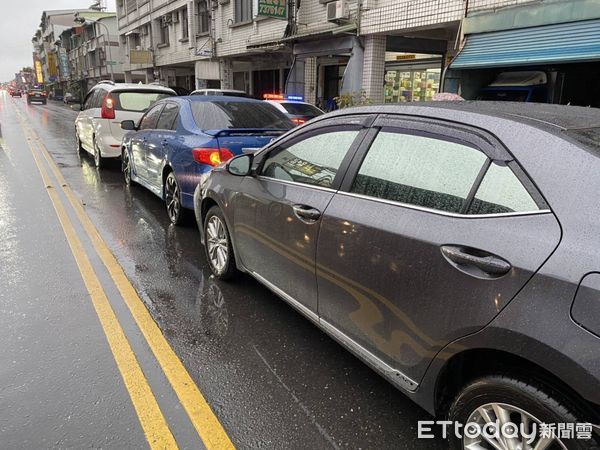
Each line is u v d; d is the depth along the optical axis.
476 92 9.56
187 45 24.61
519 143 2.00
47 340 3.31
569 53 7.23
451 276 2.03
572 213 1.75
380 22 11.47
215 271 4.45
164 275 4.54
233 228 3.96
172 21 25.89
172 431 2.47
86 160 11.72
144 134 7.09
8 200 7.40
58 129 20.97
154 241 5.56
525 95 8.88
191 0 22.66
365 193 2.62
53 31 81.88
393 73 15.05
